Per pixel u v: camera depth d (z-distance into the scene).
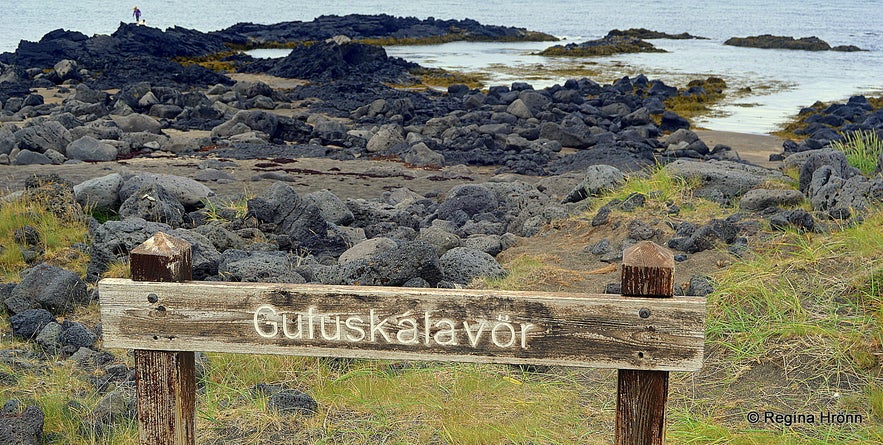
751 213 9.84
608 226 10.14
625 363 3.14
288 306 3.29
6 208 11.23
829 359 5.64
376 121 35.09
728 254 8.20
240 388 5.75
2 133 24.47
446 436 5.00
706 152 28.64
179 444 3.49
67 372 6.25
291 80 55.16
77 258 10.02
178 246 3.37
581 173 21.53
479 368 6.00
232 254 9.31
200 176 19.92
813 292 6.60
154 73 52.16
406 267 7.94
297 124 29.84
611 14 168.75
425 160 24.69
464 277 8.54
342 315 3.26
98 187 13.04
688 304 3.07
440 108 40.16
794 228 8.58
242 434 5.10
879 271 6.47
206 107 35.47
